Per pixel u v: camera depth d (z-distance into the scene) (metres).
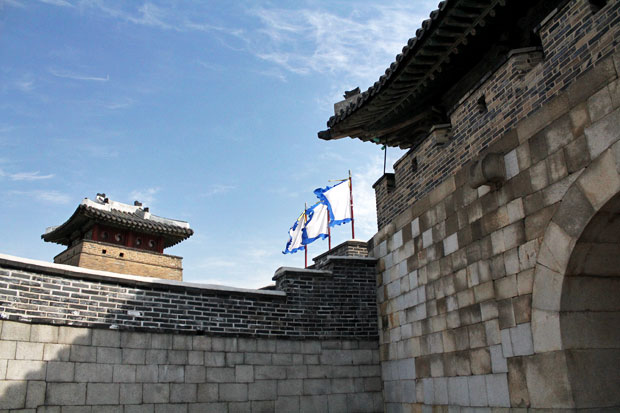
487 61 10.22
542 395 6.63
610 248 6.47
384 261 11.28
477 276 8.13
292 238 18.77
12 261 8.24
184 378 9.32
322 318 10.91
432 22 8.91
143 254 31.62
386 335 10.84
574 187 6.49
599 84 6.31
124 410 8.65
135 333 9.15
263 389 9.94
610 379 6.43
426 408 9.17
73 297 8.75
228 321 10.06
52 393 8.09
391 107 11.46
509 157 7.66
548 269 6.76
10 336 7.94
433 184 9.95
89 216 30.22
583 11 7.05
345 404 10.46
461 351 8.34
